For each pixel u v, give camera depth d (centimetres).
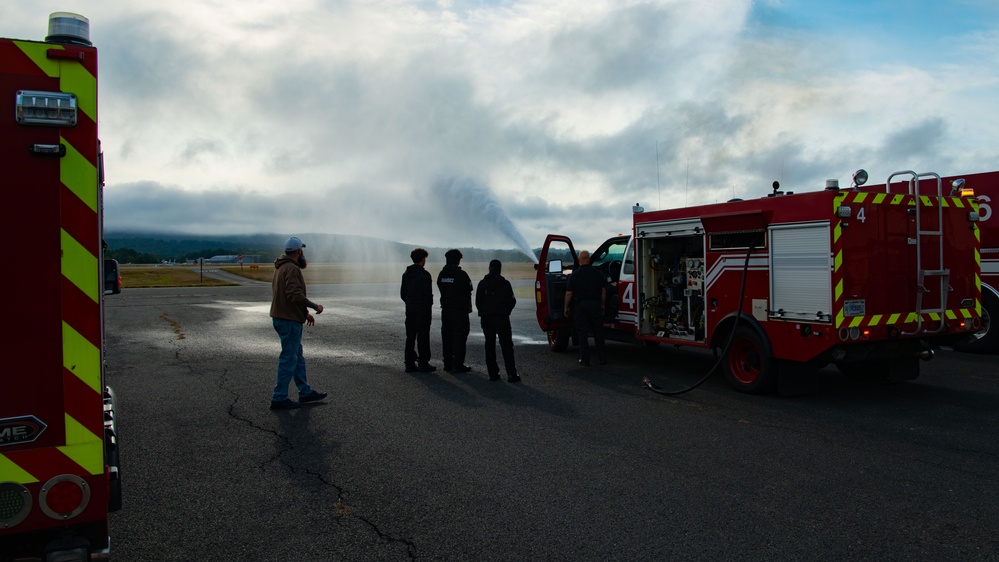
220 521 409
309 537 386
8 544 248
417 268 930
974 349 1088
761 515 414
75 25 245
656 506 430
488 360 867
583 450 554
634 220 956
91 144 241
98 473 247
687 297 893
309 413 686
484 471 501
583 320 979
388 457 536
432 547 371
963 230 804
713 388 820
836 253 687
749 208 776
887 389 811
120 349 1155
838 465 513
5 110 229
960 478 482
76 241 240
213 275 5719
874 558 354
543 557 357
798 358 721
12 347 233
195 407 712
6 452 235
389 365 995
